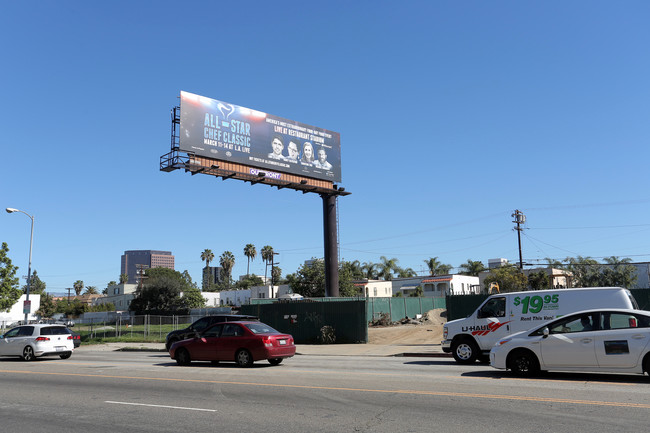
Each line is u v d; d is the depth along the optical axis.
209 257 154.12
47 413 9.00
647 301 24.33
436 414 8.02
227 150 39.25
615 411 7.84
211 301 106.25
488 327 15.21
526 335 11.78
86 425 7.96
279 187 43.97
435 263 87.56
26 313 34.75
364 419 7.83
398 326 39.09
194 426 7.68
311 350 24.34
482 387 10.41
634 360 10.45
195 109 37.75
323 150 46.62
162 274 89.38
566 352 11.13
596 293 14.43
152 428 7.62
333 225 46.41
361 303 28.00
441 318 44.00
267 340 16.02
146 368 16.41
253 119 41.53
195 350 16.95
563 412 7.86
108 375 14.52
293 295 44.94
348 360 18.55
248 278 133.38
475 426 7.17
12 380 13.70
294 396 10.05
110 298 106.31
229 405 9.29
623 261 59.84
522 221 60.69
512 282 56.19
